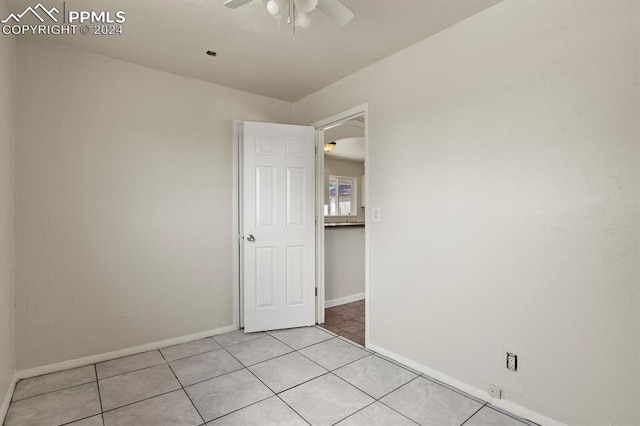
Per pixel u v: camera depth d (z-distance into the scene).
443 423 1.83
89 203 2.56
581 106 1.68
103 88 2.62
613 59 1.58
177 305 2.97
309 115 3.55
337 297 4.26
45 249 2.39
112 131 2.66
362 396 2.09
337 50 2.57
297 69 2.91
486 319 2.06
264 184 3.24
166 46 2.49
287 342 2.98
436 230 2.33
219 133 3.24
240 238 3.34
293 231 3.34
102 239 2.61
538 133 1.83
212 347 2.87
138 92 2.79
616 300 1.58
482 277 2.08
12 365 2.20
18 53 2.29
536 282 1.84
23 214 2.30
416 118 2.46
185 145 3.03
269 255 3.25
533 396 1.85
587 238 1.67
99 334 2.59
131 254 2.74
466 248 2.16
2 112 1.96
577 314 1.70
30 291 2.33
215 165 3.20
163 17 2.12
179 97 3.00
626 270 1.56
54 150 2.42
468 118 2.14
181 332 2.99
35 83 2.35
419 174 2.45
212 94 3.20
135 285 2.76
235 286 3.31
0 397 1.85
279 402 2.02
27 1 1.94
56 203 2.43
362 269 4.57
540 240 1.83
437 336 2.33
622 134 1.56
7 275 2.07
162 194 2.90
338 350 2.82
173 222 2.95
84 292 2.54
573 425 1.71
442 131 2.29
